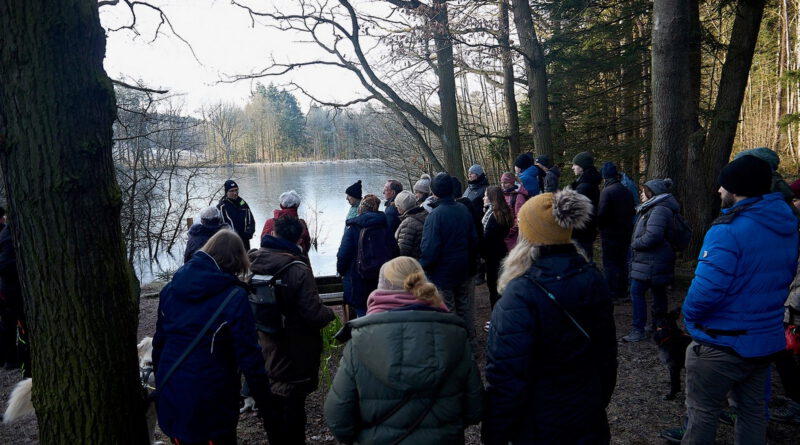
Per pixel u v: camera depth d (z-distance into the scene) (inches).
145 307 299.3
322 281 278.2
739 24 363.6
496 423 83.7
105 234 96.2
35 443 151.6
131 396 101.7
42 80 88.0
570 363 82.4
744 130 1282.0
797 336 133.7
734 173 99.1
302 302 123.9
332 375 186.7
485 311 263.0
